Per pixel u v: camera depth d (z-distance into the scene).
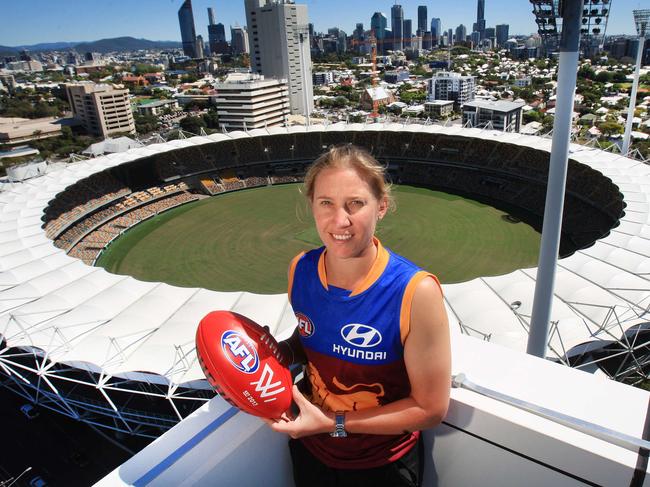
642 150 78.88
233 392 2.90
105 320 27.36
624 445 2.86
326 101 158.50
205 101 160.12
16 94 197.12
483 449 3.35
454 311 26.56
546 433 3.01
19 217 45.50
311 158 72.75
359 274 2.98
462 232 51.62
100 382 22.89
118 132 134.62
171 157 68.56
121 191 62.62
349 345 3.07
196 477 3.04
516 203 58.56
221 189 68.31
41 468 25.45
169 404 26.41
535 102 147.38
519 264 44.47
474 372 3.75
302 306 3.25
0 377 30.94
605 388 3.52
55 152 111.31
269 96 113.00
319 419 3.02
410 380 3.01
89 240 54.19
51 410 28.92
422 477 3.63
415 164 70.06
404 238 50.62
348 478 3.32
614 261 31.95
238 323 3.17
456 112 144.75
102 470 25.28
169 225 58.00
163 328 25.52
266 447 3.47
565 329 24.03
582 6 11.73
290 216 58.28
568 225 51.81
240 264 47.47
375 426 2.98
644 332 27.81
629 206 41.03
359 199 2.82
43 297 30.02
